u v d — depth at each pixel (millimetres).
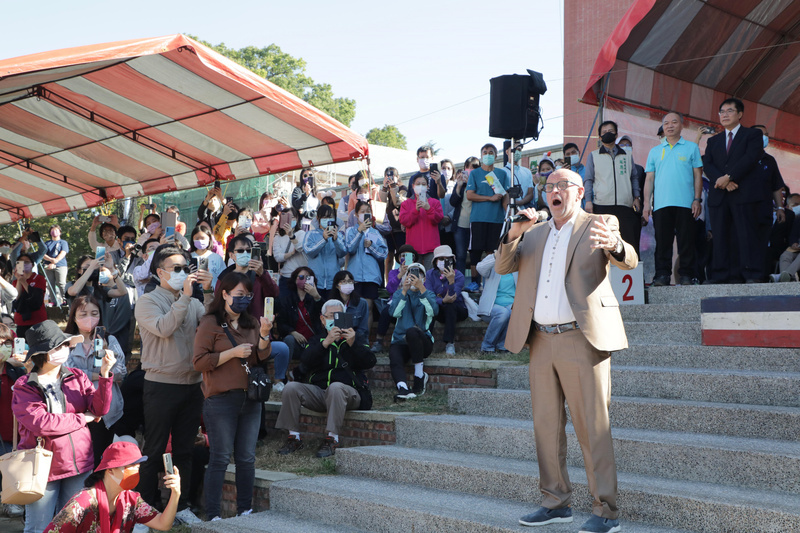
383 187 11383
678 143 8008
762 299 5590
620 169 8164
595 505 4082
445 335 8172
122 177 12664
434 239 9531
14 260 14562
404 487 5254
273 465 6359
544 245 4473
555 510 4215
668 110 10492
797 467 4078
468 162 10414
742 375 5148
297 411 6781
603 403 4113
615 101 10031
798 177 12242
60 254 14648
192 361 5992
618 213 8109
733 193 7523
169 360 5883
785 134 12055
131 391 6555
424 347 7441
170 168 11680
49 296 14422
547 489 4281
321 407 6875
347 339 6879
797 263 8422
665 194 7930
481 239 9320
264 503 5828
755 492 4117
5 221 16094
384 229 10359
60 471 5328
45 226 24406
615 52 9242
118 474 4008
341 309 7242
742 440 4637
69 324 6305
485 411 6117
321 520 5184
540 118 7902
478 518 4312
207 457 6660
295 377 7125
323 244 9039
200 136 10109
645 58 9820
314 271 9070
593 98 10000
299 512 5352
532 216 4297
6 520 6633
